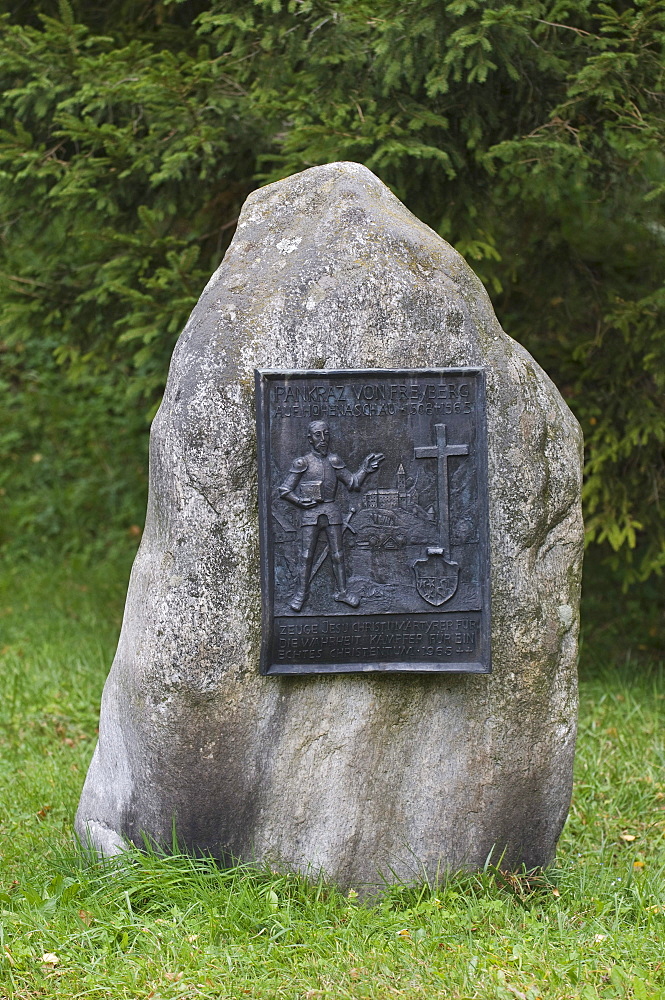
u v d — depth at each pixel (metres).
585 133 5.30
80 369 6.62
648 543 6.82
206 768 3.50
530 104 5.61
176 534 3.43
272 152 5.97
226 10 5.35
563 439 3.66
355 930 3.34
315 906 3.48
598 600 7.73
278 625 3.44
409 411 3.46
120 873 3.54
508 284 6.42
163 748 3.49
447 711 3.64
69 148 6.12
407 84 5.43
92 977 3.07
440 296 3.53
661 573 6.42
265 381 3.37
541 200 6.15
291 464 3.42
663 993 2.99
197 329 3.46
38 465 9.85
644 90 5.18
